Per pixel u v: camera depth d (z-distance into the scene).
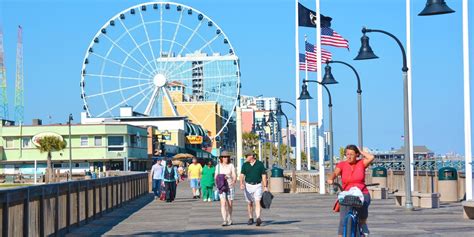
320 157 43.22
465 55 27.06
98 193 25.11
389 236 17.70
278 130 74.06
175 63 88.62
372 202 33.28
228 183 21.61
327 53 47.91
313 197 39.50
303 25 46.28
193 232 19.77
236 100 88.31
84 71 86.69
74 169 97.94
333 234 18.66
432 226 20.38
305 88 44.19
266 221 23.22
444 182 32.72
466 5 27.05
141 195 43.88
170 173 37.31
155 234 19.30
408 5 33.41
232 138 173.00
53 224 17.00
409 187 27.25
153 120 122.75
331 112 42.88
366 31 27.59
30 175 95.06
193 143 128.88
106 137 97.31
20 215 13.68
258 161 21.38
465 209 22.88
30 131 98.06
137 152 103.31
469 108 27.09
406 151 27.19
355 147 13.62
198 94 153.38
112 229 20.95
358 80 35.16
